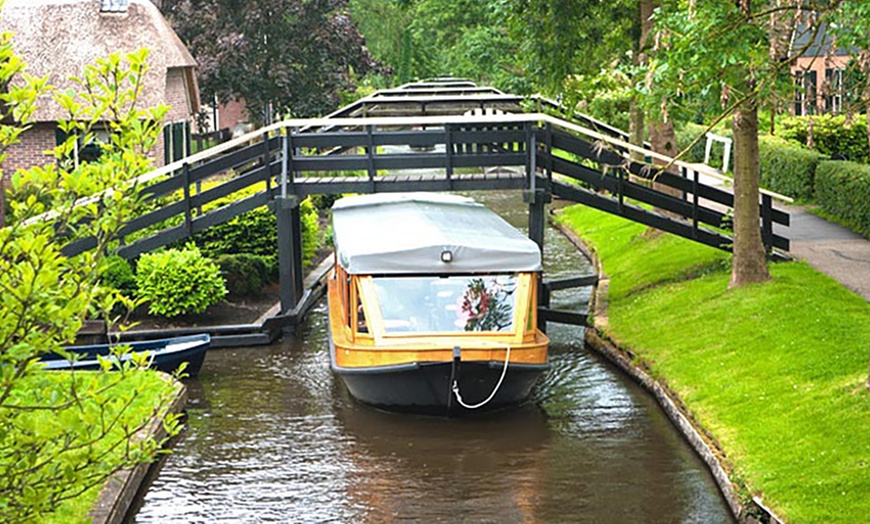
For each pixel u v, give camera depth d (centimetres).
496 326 1805
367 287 1806
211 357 2172
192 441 1670
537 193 2209
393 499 1431
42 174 699
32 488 720
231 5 4491
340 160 2281
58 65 3572
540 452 1595
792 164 3178
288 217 2305
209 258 2492
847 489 1232
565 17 2423
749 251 2089
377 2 7875
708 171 2270
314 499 1435
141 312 2386
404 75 7769
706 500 1395
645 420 1722
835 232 2658
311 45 4541
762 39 1245
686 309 2067
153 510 1397
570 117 2369
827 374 1570
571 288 2664
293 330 2322
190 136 4203
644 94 1283
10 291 649
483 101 2589
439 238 1848
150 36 3694
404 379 1727
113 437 1441
